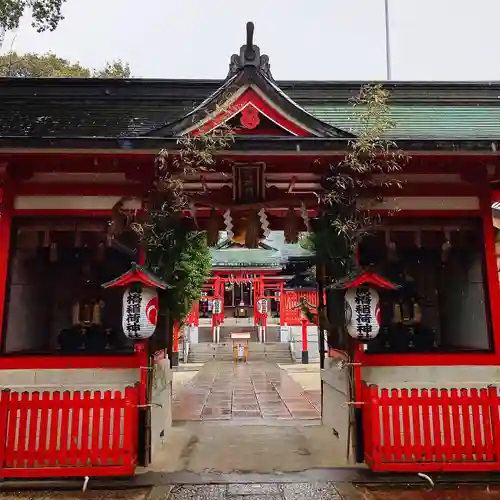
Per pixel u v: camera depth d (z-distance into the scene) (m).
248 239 7.45
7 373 6.53
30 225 7.00
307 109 8.91
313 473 5.91
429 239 7.26
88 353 6.71
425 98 9.26
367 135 5.98
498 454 5.70
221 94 6.35
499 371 6.75
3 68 18.73
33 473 5.47
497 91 9.64
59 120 8.12
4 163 6.70
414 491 5.36
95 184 7.08
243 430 8.48
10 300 6.75
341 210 6.75
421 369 6.76
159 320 7.47
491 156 6.41
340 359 7.48
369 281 6.02
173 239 7.19
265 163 6.64
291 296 29.27
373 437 5.77
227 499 5.14
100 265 7.47
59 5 8.70
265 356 26.44
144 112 8.66
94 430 5.66
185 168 6.16
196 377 17.92
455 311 7.46
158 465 6.29
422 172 7.11
